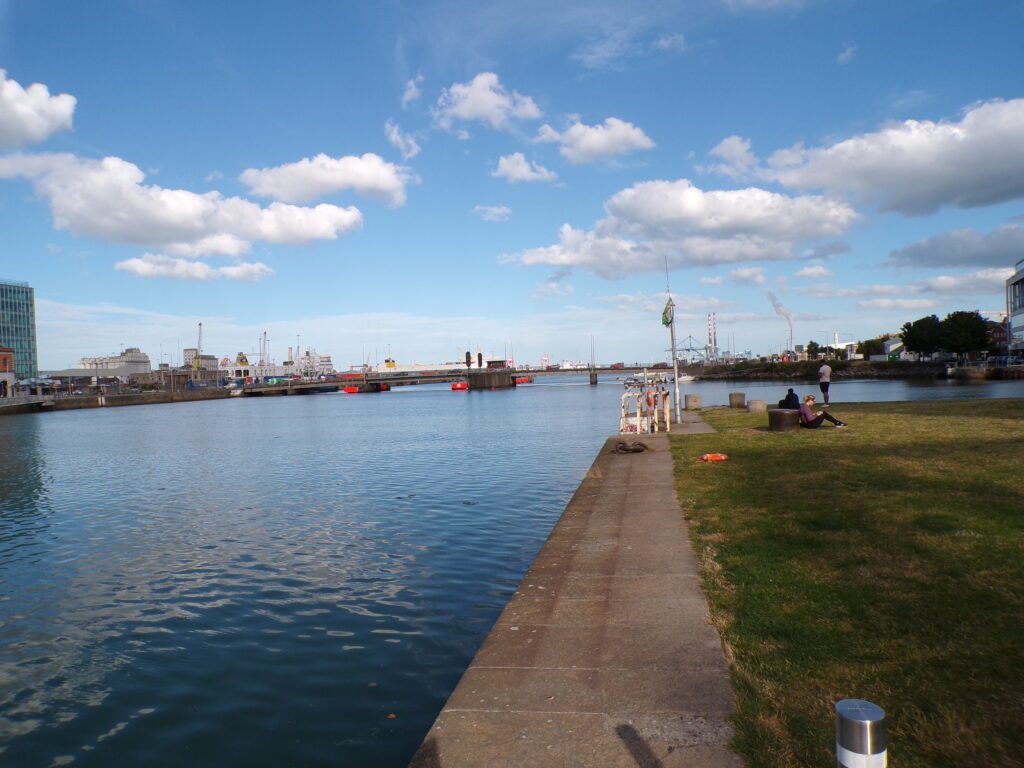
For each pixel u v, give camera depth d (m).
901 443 18.02
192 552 16.36
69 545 17.88
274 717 7.85
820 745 4.24
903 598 6.66
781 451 17.92
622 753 4.32
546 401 104.31
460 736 4.66
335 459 35.59
